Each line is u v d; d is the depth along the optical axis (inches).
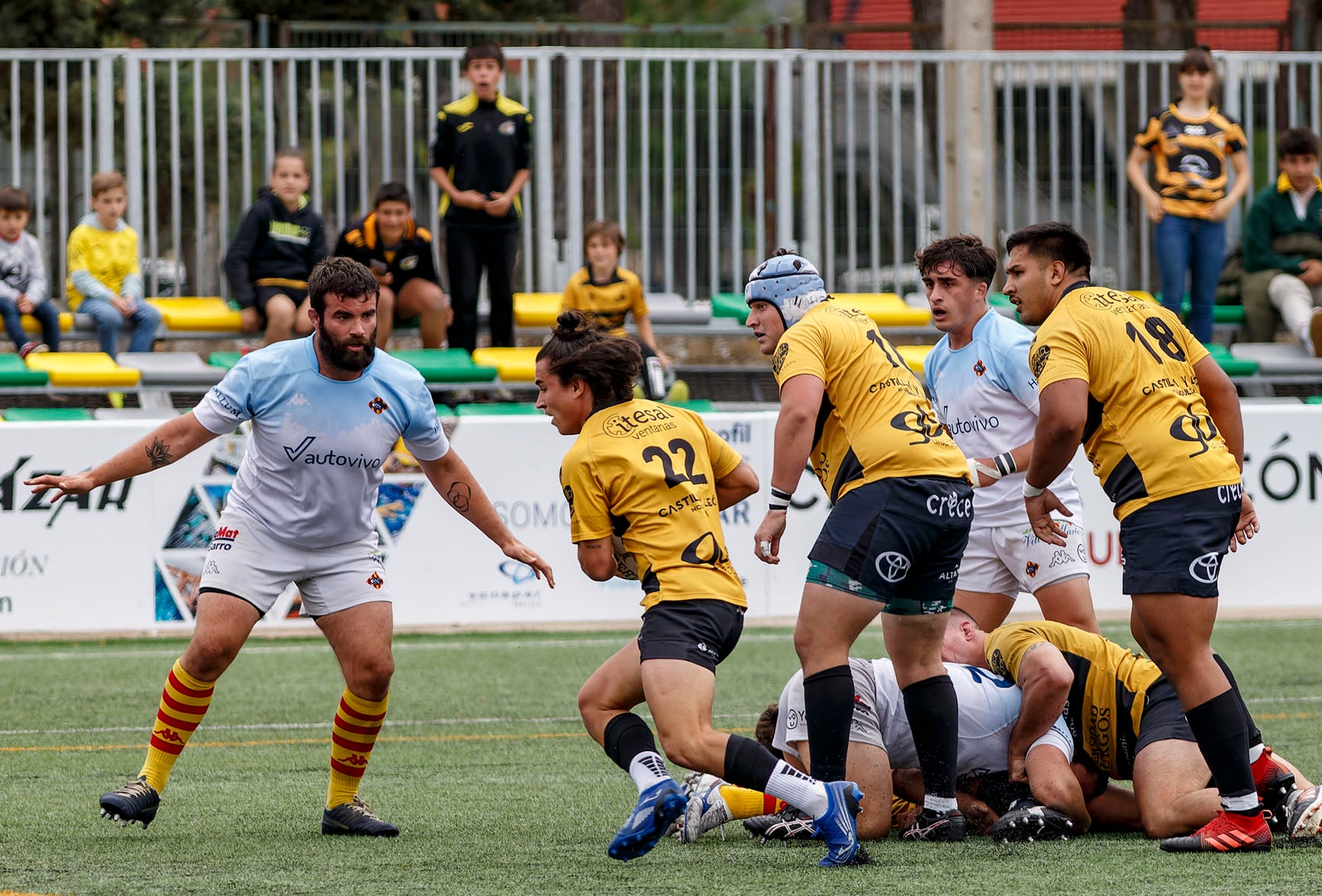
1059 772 634.2
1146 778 634.2
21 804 730.8
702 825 646.5
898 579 601.0
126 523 1320.1
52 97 1726.1
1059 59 1776.6
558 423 606.9
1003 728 659.4
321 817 705.6
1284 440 1438.2
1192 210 1611.7
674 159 1761.8
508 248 1581.0
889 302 1761.8
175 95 1691.7
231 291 1581.0
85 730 948.0
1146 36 2075.5
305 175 1579.7
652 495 581.9
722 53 1752.0
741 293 1781.5
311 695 1076.5
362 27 1856.5
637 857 593.0
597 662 1216.8
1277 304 1713.8
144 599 1325.0
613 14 2402.8
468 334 1593.3
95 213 1611.7
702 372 1750.7
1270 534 1438.2
